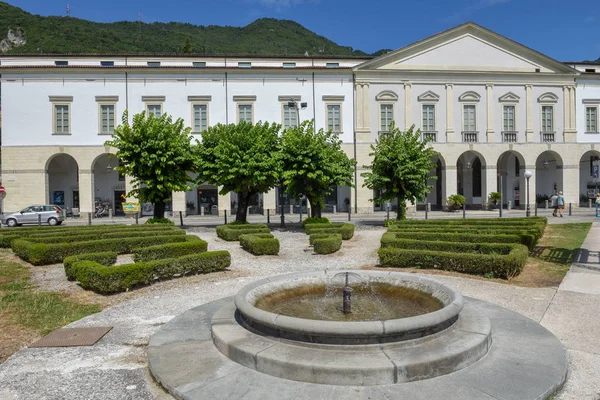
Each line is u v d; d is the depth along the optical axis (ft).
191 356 18.04
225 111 119.85
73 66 113.60
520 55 126.41
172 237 50.21
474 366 16.65
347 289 21.67
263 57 128.47
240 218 77.61
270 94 121.19
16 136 112.88
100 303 28.37
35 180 113.29
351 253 48.60
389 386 15.08
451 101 124.16
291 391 14.85
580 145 127.75
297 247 53.88
